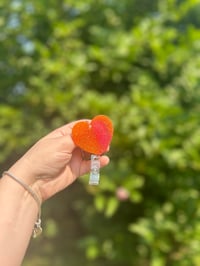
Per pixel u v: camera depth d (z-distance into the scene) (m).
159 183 1.01
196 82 0.99
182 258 0.92
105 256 1.11
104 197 1.03
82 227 1.17
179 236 0.92
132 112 1.00
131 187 0.95
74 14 1.15
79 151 0.43
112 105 1.02
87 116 1.06
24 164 0.38
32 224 0.37
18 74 1.14
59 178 0.41
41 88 1.08
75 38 1.14
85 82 1.10
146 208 1.04
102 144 0.41
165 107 0.94
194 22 1.25
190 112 0.97
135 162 1.03
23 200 0.37
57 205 1.16
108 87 1.12
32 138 1.09
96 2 1.12
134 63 1.10
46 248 1.17
